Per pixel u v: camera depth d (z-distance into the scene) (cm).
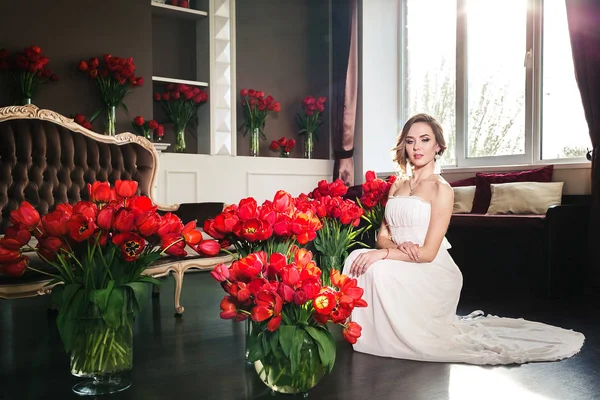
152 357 245
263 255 162
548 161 500
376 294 238
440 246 260
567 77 490
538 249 402
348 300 158
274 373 171
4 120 359
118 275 173
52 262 167
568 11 427
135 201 158
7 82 460
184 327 305
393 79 657
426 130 256
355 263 242
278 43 653
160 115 575
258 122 609
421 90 637
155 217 155
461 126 582
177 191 547
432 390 197
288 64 660
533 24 512
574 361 233
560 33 494
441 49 614
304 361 170
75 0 487
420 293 243
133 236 155
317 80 676
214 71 578
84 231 151
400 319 236
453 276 259
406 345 235
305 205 211
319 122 661
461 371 219
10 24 459
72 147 379
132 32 516
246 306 168
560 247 397
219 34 580
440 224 246
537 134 511
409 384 203
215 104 578
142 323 316
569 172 457
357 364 228
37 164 361
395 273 239
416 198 251
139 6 520
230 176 582
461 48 581
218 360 240
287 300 158
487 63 562
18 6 462
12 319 331
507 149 545
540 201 446
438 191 251
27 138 360
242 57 627
